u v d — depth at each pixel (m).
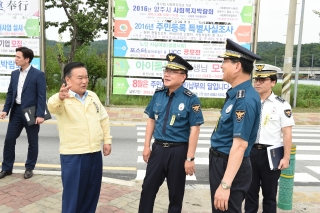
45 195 4.23
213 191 2.74
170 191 3.37
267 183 3.43
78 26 19.80
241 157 2.44
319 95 18.20
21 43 13.28
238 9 12.80
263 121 3.38
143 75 13.09
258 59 2.54
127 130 9.43
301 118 12.36
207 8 12.77
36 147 4.90
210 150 2.80
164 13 12.78
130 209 3.96
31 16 13.13
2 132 8.65
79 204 3.20
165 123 3.29
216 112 13.00
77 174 3.12
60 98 2.92
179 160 3.28
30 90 4.66
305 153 7.46
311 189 5.16
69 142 3.11
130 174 5.68
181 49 12.98
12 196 4.17
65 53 22.08
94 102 3.28
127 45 12.93
